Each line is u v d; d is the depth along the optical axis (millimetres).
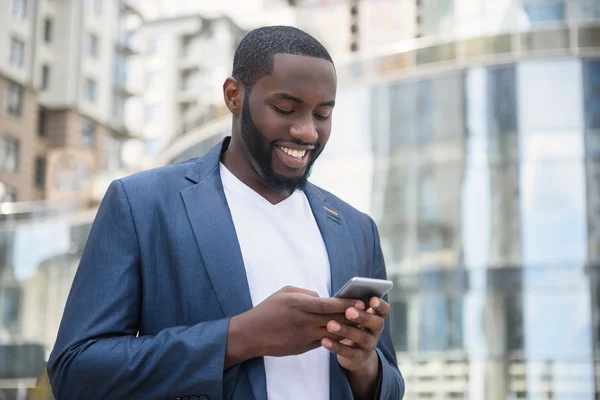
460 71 16422
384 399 1785
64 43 39406
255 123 1736
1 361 22719
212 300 1697
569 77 15977
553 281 15219
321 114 1740
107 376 1596
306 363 1767
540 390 14836
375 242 2070
